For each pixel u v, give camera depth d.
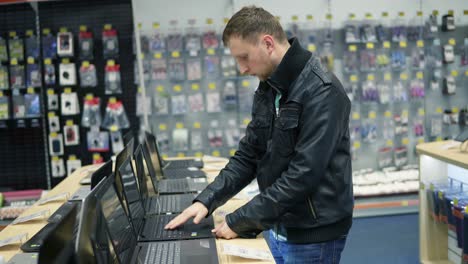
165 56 4.68
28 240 1.75
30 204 3.61
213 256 1.51
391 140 5.01
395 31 4.87
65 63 4.42
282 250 1.76
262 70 1.62
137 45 4.12
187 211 1.81
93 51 4.51
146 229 1.83
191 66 4.70
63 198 2.50
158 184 2.72
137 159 2.12
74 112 4.43
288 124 1.59
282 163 1.65
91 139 4.52
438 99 5.06
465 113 4.95
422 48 4.92
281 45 1.61
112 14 4.56
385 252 3.84
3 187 4.60
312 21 4.86
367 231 4.32
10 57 4.45
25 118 4.50
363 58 4.84
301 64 1.59
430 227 3.38
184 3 4.71
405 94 4.94
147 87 4.68
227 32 1.58
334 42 4.91
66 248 1.03
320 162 1.52
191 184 2.72
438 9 5.02
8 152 4.61
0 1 4.40
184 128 4.81
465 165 2.63
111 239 1.29
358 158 5.08
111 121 4.46
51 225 1.93
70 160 4.55
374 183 4.69
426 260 3.38
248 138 1.94
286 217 1.67
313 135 1.53
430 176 3.37
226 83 4.76
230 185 1.89
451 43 4.99
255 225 1.60
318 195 1.62
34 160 4.61
